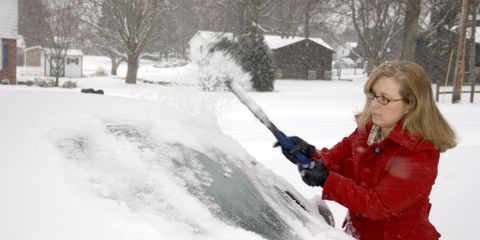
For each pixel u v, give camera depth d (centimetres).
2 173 136
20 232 117
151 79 3584
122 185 147
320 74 4531
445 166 761
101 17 3238
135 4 2903
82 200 132
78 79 3328
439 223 505
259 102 1825
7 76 2445
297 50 4453
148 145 175
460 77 2066
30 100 202
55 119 176
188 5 3775
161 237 126
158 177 156
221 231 142
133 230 125
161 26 4197
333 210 535
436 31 3450
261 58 2672
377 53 3912
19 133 161
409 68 204
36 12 2822
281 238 163
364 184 214
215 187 168
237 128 1078
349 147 242
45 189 133
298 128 1134
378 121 208
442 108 1722
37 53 5184
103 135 172
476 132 1115
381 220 211
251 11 2953
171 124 195
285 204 196
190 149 183
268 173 221
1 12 2389
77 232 121
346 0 3922
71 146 160
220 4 3200
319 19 4816
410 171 195
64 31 2628
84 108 192
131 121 188
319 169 202
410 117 201
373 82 210
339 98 2153
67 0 2830
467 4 2028
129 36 2922
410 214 206
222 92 215
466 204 568
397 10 3834
